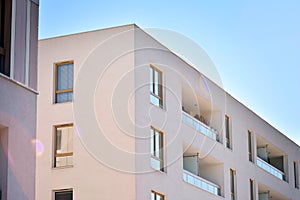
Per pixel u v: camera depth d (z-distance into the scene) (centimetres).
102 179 2067
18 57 1398
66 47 2181
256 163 2928
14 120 1357
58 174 2100
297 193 3419
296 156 3475
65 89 2161
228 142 2716
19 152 1359
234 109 2772
